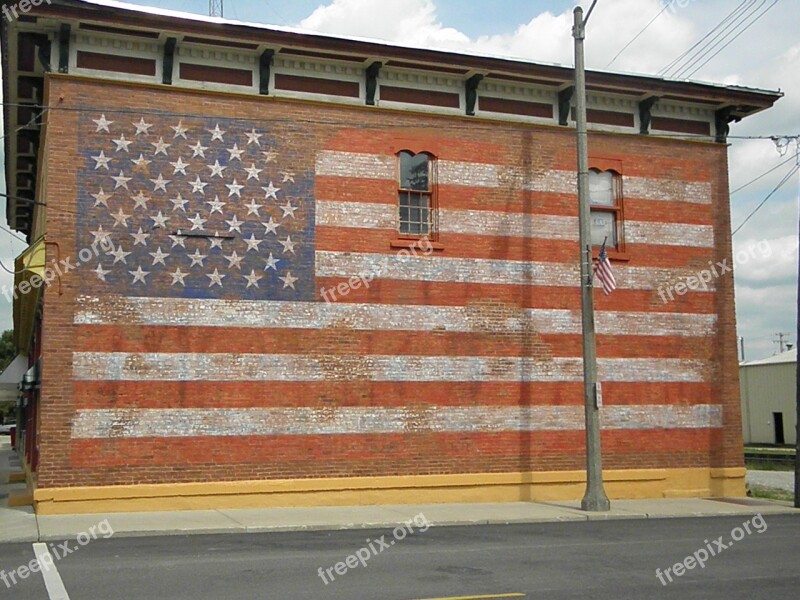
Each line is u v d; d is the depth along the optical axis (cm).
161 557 1293
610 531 1655
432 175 2138
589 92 2295
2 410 9662
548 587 1066
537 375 2162
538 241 2203
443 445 2062
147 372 1853
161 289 1881
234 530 1606
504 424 2119
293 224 1992
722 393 2350
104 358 1828
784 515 1992
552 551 1372
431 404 2061
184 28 1891
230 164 1961
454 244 2122
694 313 2344
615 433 2230
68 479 1786
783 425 6366
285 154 2006
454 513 1862
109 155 1875
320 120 2042
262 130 1994
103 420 1814
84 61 1884
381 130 2091
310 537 1538
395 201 2083
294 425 1948
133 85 1902
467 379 2097
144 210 1888
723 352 2364
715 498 2270
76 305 1820
